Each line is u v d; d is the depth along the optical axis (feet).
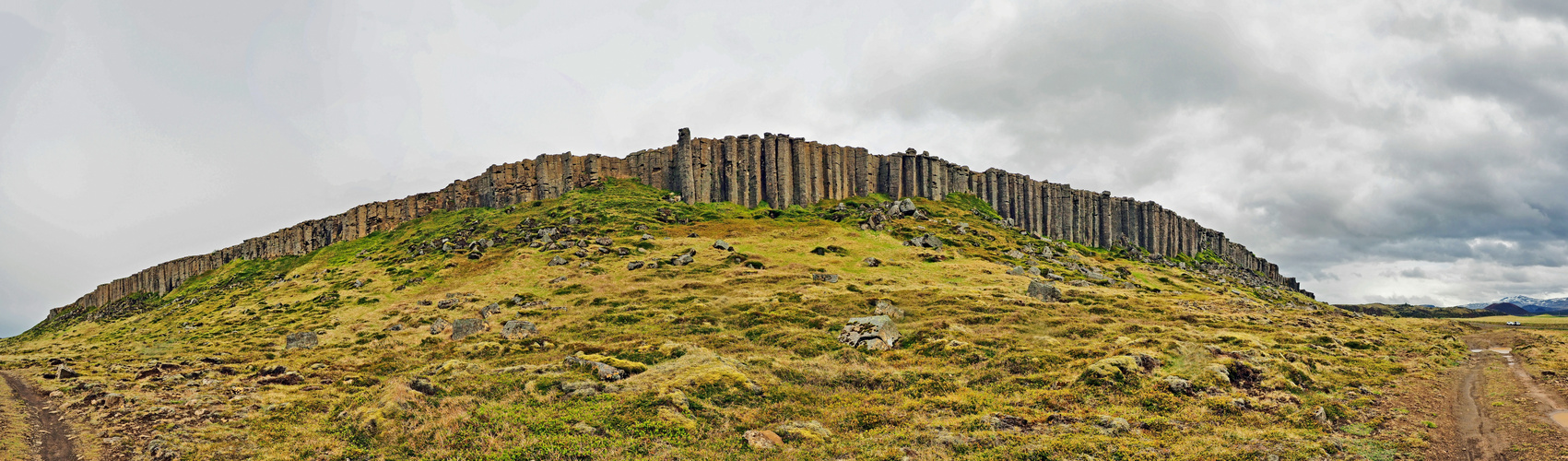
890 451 97.45
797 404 128.88
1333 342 200.34
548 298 294.66
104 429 121.49
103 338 341.41
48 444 112.88
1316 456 92.07
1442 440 100.99
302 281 421.59
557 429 106.73
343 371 184.34
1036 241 538.88
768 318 232.12
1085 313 247.70
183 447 110.73
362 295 339.98
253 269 617.21
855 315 239.50
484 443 101.60
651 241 412.57
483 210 595.06
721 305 257.14
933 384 144.66
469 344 214.07
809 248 405.39
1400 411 119.24
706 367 148.66
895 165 641.81
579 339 213.66
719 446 101.60
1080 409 122.52
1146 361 149.07
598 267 347.15
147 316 432.25
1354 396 132.67
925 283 318.24
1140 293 329.52
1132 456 93.50
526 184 605.31
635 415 113.50
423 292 333.21
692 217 507.71
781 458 96.48
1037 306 257.14
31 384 165.48
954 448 99.91
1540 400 122.62
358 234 631.97
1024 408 123.54
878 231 469.16
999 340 188.14
